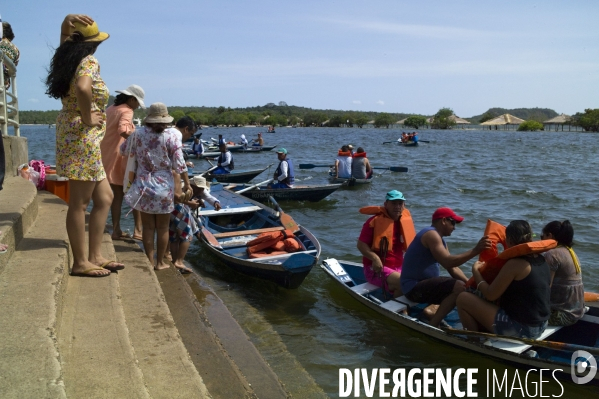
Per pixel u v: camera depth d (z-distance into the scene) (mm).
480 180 19562
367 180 16906
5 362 2461
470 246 9836
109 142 6125
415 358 5461
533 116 153750
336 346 5668
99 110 4145
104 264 4531
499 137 67938
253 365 4363
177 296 5152
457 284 5684
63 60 3977
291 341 5758
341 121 133875
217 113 138750
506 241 5395
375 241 6672
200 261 8539
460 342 5414
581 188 17484
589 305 5680
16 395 2211
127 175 5539
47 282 3514
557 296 5348
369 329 6113
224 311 5633
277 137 64250
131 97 6121
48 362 2479
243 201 11172
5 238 3887
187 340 4180
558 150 38969
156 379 3021
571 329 5605
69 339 3186
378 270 6578
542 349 5352
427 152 36250
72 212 4203
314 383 4688
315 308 6754
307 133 81812
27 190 5809
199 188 7410
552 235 5434
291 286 7156
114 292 4035
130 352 3049
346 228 11438
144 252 5840
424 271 6020
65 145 4082
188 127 6477
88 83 3906
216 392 3438
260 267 7133
